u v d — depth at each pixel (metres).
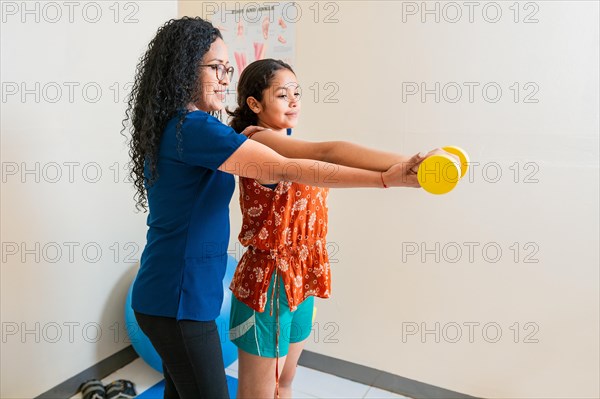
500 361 2.01
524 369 1.97
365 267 2.21
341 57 2.12
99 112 2.14
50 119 1.95
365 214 2.17
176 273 1.21
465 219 1.99
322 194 1.42
